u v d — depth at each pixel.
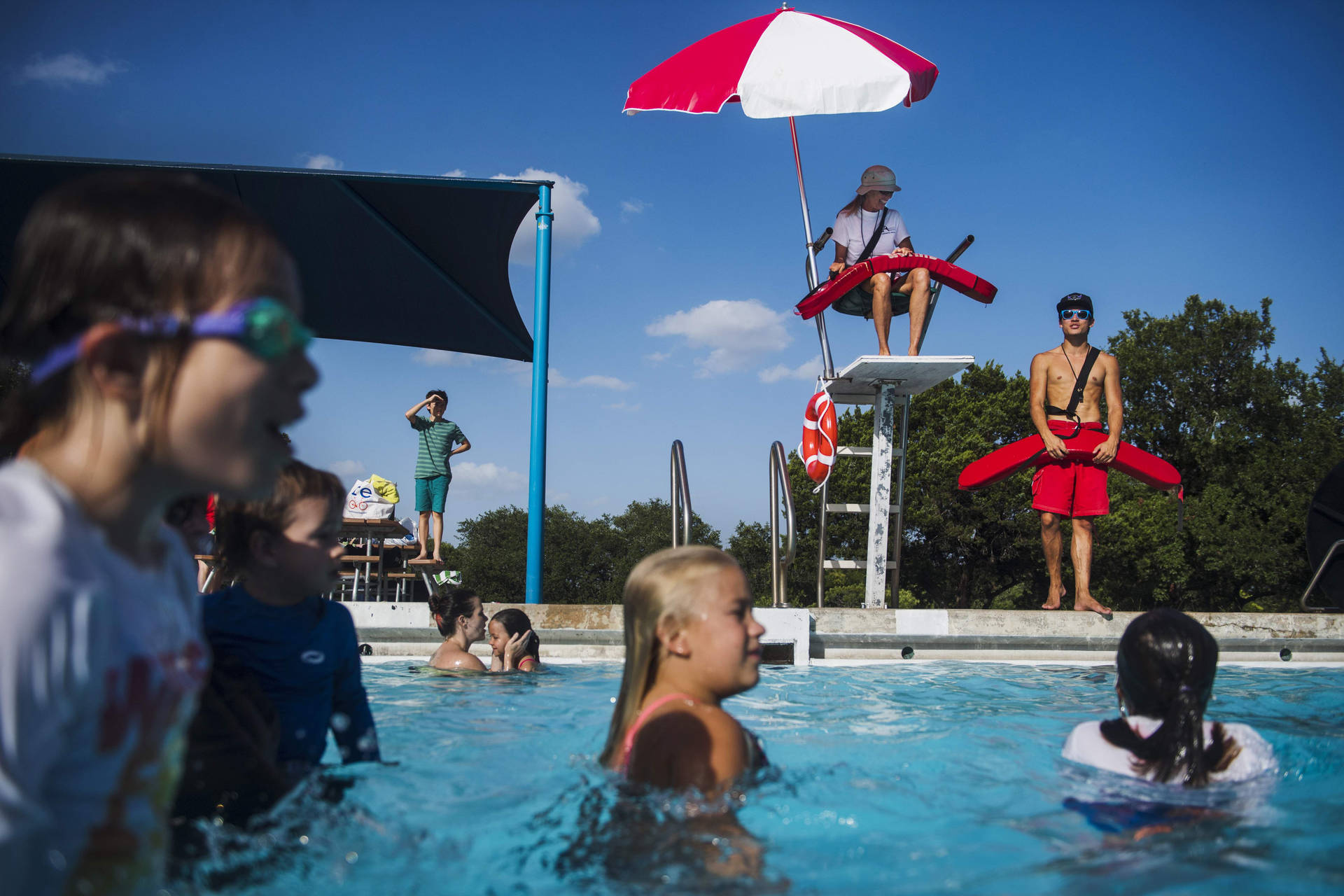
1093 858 1.48
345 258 7.75
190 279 0.83
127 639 0.88
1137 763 2.08
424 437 8.80
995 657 6.25
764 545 46.88
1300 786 2.01
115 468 0.84
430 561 8.57
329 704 2.21
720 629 1.67
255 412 0.86
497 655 5.27
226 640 2.04
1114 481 39.84
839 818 1.67
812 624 6.18
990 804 1.85
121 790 0.91
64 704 0.78
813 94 7.50
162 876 1.05
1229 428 40.56
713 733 1.62
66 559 0.78
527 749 2.46
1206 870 1.41
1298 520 35.91
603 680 4.65
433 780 2.01
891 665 5.79
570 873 1.35
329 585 2.17
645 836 1.48
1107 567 37.28
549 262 7.42
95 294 0.81
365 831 1.55
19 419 0.85
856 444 39.75
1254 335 41.50
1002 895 1.28
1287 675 5.42
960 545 39.66
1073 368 6.97
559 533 63.50
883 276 7.37
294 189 7.03
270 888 1.28
